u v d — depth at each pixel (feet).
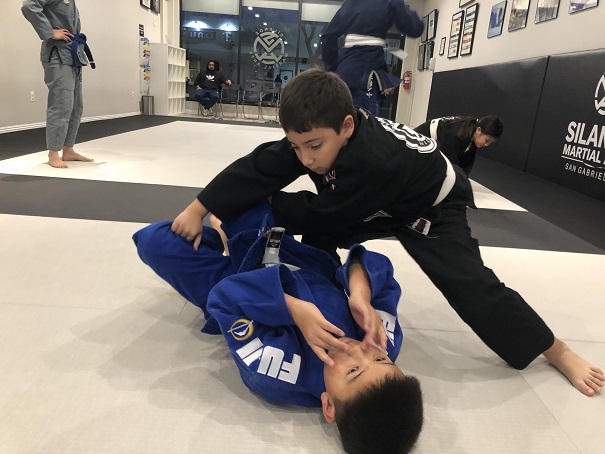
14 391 2.94
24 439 2.57
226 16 32.65
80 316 3.89
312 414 2.94
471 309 3.46
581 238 7.25
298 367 2.91
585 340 4.05
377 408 2.13
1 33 15.08
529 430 2.91
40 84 17.43
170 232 3.62
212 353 3.51
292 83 3.10
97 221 6.38
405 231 3.74
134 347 3.51
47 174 9.09
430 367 3.53
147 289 4.45
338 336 2.78
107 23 23.36
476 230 7.38
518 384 3.39
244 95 32.07
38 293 4.22
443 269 3.54
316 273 3.52
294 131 3.01
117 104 25.36
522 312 3.45
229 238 3.85
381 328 2.86
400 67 32.27
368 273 3.22
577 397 3.27
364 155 3.15
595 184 10.69
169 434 2.69
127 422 2.75
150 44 28.32
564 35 13.12
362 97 8.63
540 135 13.53
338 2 32.63
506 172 14.17
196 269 3.61
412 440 2.15
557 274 5.59
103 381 3.10
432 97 25.41
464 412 3.04
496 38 18.02
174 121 23.99
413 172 3.39
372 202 3.32
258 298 2.95
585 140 11.25
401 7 8.54
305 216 3.52
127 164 10.78
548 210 9.15
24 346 3.42
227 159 12.45
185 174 10.02
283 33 33.09
